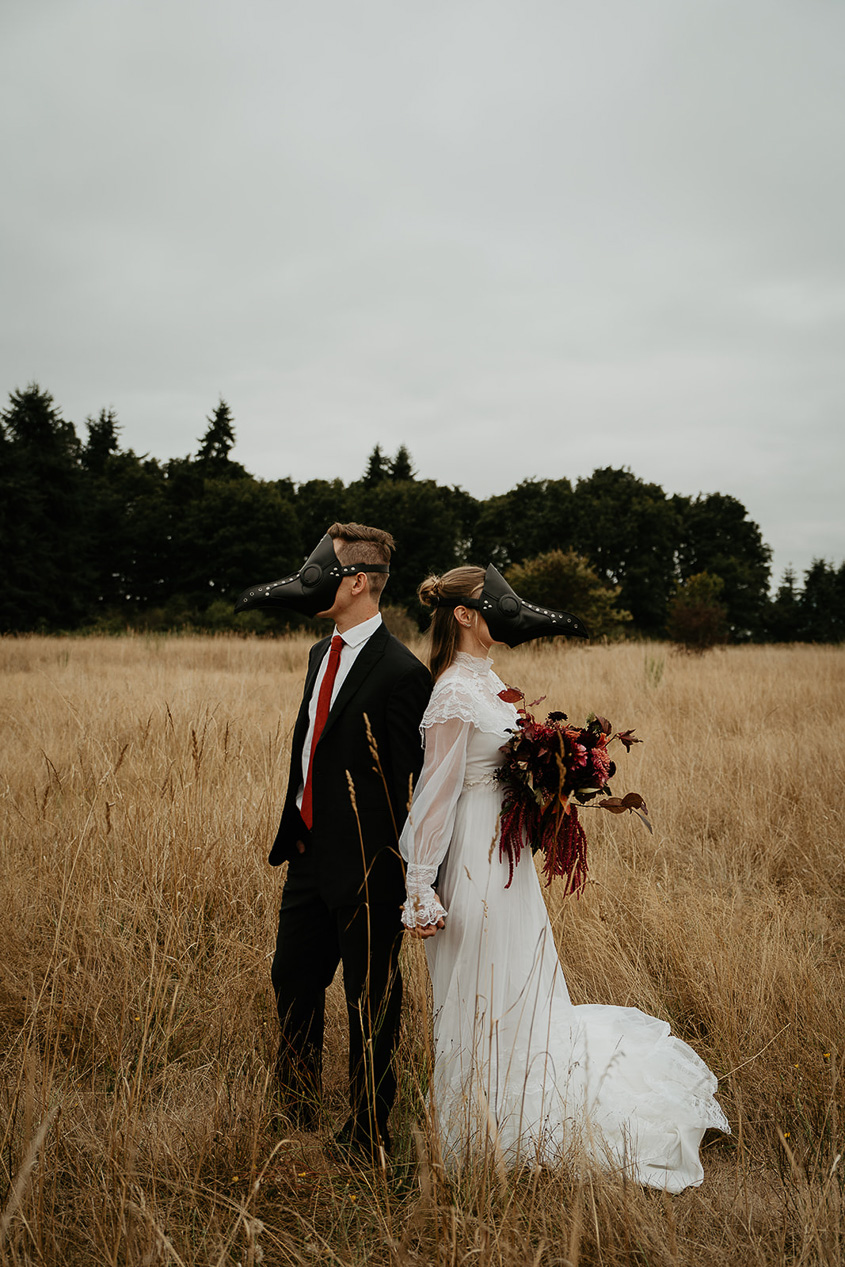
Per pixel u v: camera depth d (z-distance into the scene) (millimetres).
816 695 9289
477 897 2352
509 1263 1729
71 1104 2418
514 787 2328
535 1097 2324
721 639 17172
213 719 5719
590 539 53094
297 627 27906
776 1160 2275
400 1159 2240
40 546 38000
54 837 3996
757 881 4324
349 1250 1935
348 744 2348
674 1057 2504
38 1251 1814
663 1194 2047
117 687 8695
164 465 61219
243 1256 1923
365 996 2279
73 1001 2930
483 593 2436
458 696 2289
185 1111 2449
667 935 3377
